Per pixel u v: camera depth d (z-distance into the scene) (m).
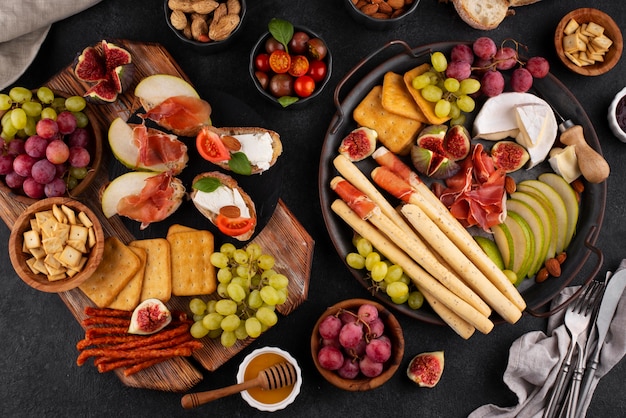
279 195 1.08
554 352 1.10
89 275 1.00
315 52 1.06
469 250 1.05
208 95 1.09
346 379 1.03
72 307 1.06
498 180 1.08
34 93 1.03
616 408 1.13
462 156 1.10
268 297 1.01
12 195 1.03
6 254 1.10
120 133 1.04
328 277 1.12
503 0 1.11
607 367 1.11
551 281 1.10
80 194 1.07
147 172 1.05
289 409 1.10
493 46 1.08
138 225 1.07
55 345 1.10
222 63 1.13
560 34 1.12
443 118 1.09
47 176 0.99
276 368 1.01
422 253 1.04
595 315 1.11
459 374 1.12
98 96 1.04
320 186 1.07
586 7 1.17
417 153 1.07
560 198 1.10
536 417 1.10
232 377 1.10
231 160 1.03
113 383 1.09
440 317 1.08
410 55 1.08
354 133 1.08
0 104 1.01
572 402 1.09
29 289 1.10
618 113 1.14
